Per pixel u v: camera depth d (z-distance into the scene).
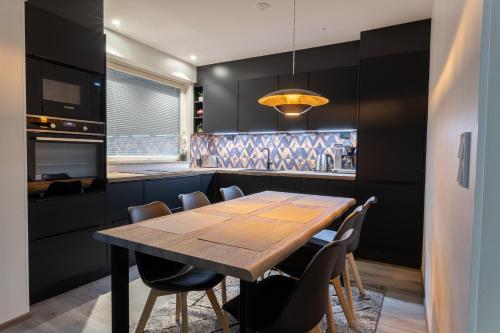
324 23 3.07
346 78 3.56
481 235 0.67
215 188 4.25
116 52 3.37
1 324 1.94
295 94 2.16
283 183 3.73
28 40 2.16
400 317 2.12
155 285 1.55
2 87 1.92
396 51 3.10
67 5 2.43
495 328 0.66
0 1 1.90
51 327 1.98
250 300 1.21
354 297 2.40
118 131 3.73
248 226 1.61
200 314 2.14
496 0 0.63
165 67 4.05
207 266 1.13
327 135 4.03
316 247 2.04
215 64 4.47
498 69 0.64
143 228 1.57
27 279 2.07
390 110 3.11
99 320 2.06
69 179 2.48
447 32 1.42
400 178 3.08
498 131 0.64
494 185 0.65
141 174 3.27
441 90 1.63
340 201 2.40
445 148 1.36
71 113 2.47
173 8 2.78
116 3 2.70
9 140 1.96
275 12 2.84
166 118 4.41
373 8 2.75
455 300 0.95
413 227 3.03
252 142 4.58
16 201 2.00
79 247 2.57
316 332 1.43
